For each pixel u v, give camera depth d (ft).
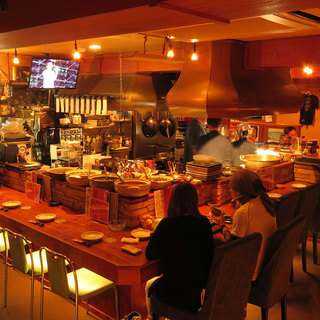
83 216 11.80
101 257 8.79
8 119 19.30
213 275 7.46
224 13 6.25
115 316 10.58
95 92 18.31
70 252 9.57
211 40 12.93
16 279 13.00
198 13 6.23
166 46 14.83
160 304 8.26
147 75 17.57
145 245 9.53
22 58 19.45
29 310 11.21
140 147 25.73
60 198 12.99
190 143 17.47
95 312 11.06
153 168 13.87
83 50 16.65
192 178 12.75
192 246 7.77
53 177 12.90
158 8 5.77
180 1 5.57
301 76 18.45
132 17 6.48
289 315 11.18
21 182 14.64
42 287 9.73
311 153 19.02
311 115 30.17
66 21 7.00
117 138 25.40
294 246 9.41
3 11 8.34
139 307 10.32
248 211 8.88
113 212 10.94
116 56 17.84
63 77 18.15
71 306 11.51
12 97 21.31
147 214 10.78
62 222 11.21
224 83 12.71
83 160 20.52
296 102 14.24
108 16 6.45
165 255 7.89
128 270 8.39
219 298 7.66
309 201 12.68
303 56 12.04
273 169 14.56
